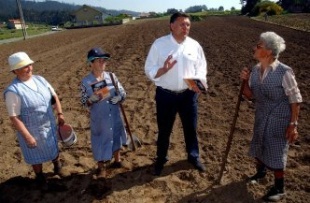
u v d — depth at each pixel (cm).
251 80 425
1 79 1308
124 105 855
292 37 2012
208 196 451
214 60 1413
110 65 1443
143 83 1082
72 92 1012
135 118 755
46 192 479
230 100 840
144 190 473
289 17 4444
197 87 448
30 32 6091
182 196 455
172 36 466
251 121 695
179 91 476
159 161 507
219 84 997
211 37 2434
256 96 423
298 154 548
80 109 837
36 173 487
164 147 503
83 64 1538
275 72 395
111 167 534
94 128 483
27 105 439
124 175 510
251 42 1973
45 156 468
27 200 466
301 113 714
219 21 4888
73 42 2930
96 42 2703
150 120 742
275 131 410
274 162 418
